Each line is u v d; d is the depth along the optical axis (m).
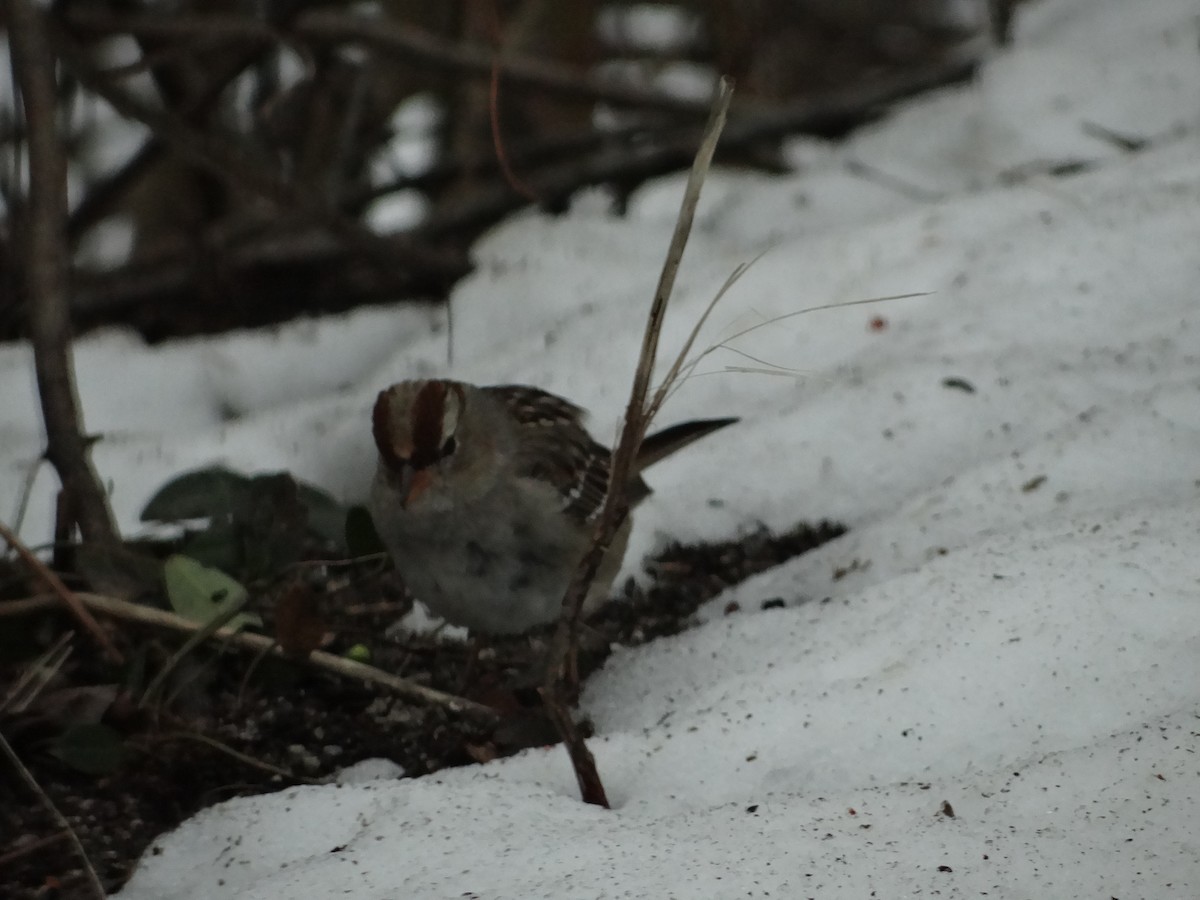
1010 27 16.12
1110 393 9.24
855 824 5.15
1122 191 11.50
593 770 5.81
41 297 8.54
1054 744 5.71
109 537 8.16
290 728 7.61
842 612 6.94
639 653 7.62
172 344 13.00
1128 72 13.56
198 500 8.35
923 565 7.14
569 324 11.49
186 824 6.14
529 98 17.14
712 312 11.09
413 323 13.22
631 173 15.52
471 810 5.66
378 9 17.16
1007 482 8.17
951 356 9.91
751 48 16.77
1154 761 5.18
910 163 13.60
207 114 13.59
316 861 5.39
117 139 17.72
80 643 8.05
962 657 6.22
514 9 16.70
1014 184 12.00
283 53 15.80
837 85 19.88
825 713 6.10
